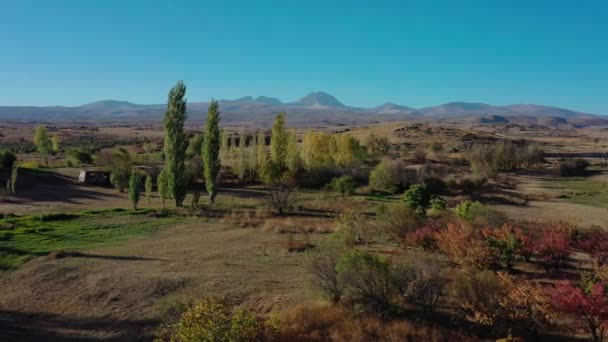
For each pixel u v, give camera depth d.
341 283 18.09
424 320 16.27
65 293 20.12
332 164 65.88
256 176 62.00
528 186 63.75
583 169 81.75
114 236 30.86
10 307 18.83
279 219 37.47
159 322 17.14
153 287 20.44
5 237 28.80
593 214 42.38
